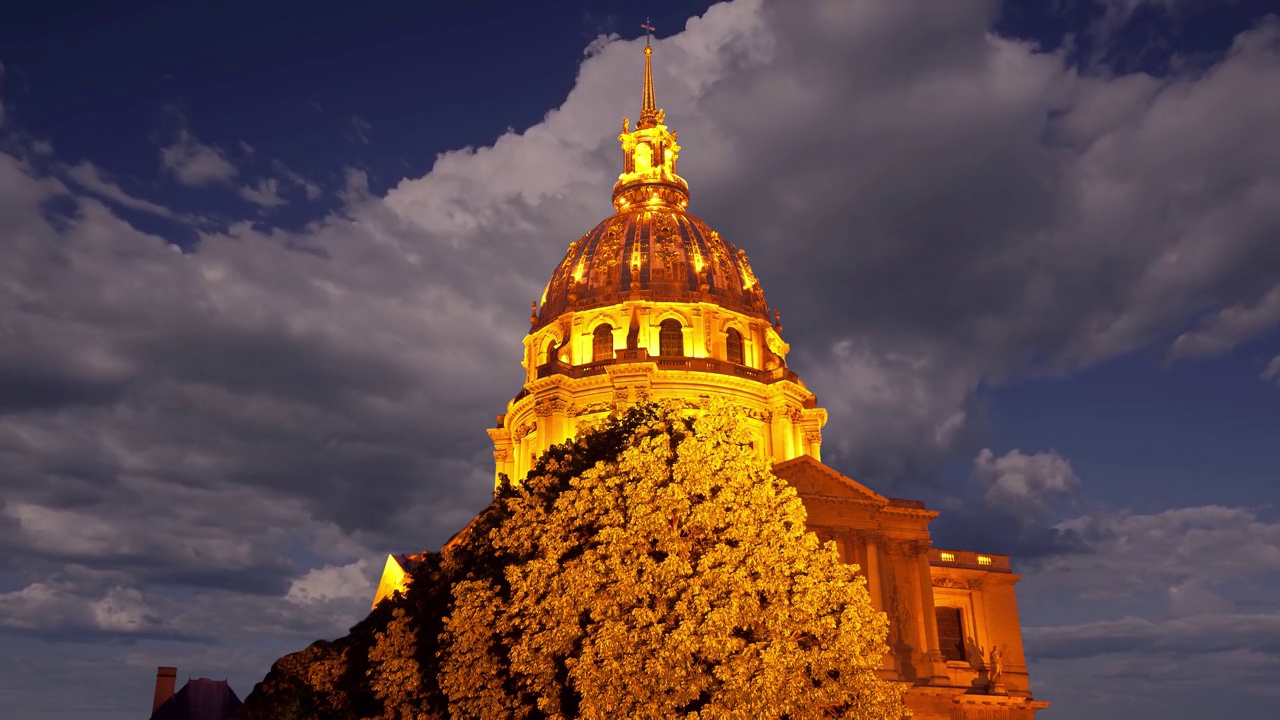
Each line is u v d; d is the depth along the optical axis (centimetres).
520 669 4988
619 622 4700
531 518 5628
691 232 11338
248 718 8844
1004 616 9356
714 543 5041
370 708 6912
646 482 5084
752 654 4688
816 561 5262
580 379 10194
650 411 6266
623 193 11988
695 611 4688
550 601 4934
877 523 8438
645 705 4531
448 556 6438
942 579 9306
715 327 10594
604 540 4991
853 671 4966
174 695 13762
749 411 10269
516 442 10781
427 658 6047
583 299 10956
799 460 8344
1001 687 8894
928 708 8062
